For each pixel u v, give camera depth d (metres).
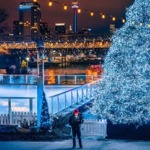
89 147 20.03
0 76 54.28
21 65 82.12
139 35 21.91
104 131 23.05
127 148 19.80
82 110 30.94
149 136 22.47
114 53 22.36
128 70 22.05
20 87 48.84
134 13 22.12
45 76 52.97
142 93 21.88
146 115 22.16
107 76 22.55
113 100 22.41
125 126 22.67
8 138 21.83
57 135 22.61
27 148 19.62
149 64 21.86
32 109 27.41
